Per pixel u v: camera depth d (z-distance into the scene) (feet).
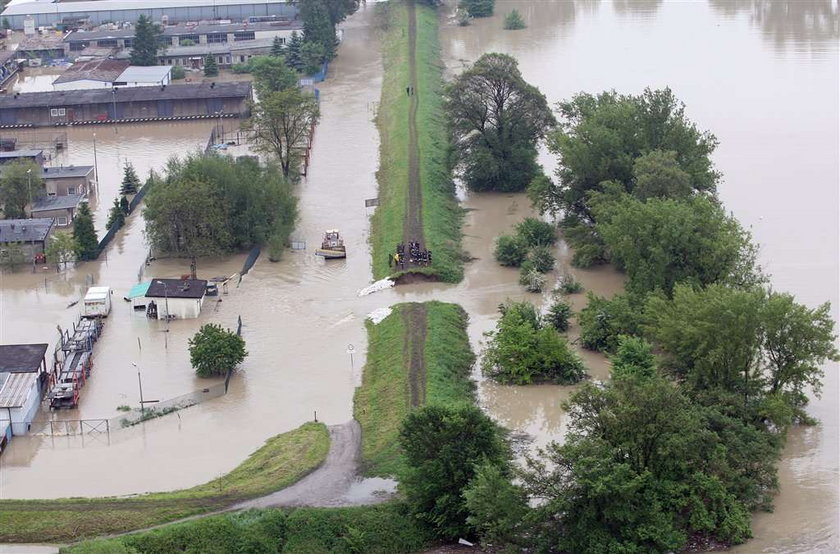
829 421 474.49
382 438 467.93
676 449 395.14
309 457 455.63
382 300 616.80
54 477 457.68
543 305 600.39
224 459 467.93
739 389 458.50
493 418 490.08
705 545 391.24
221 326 584.40
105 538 402.31
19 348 531.91
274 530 401.29
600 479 376.68
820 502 416.26
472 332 574.15
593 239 652.07
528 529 388.98
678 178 622.13
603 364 533.14
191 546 392.68
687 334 466.29
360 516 406.62
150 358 559.38
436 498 403.13
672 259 552.82
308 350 563.48
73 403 512.22
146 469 461.78
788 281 596.70
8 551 399.65
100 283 653.30
